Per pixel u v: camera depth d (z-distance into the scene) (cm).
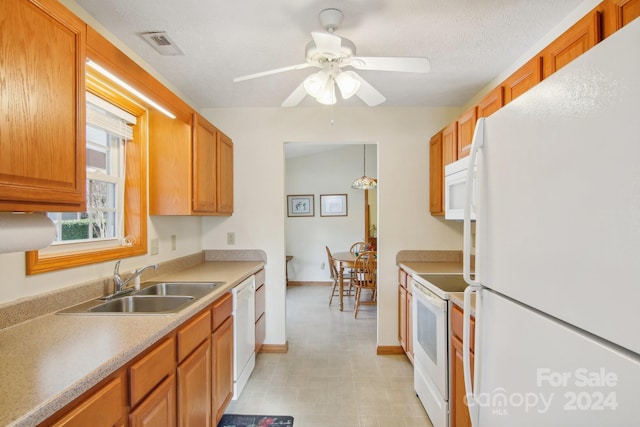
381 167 298
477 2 149
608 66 55
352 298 507
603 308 56
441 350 173
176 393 134
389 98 275
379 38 179
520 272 81
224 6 152
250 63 211
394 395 225
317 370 263
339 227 617
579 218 62
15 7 89
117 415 98
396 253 298
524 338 80
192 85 246
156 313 137
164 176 218
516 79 161
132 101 196
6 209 88
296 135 298
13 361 92
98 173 184
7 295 121
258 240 300
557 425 68
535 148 75
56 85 102
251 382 243
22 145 91
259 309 278
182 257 261
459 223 298
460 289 200
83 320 129
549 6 152
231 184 295
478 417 103
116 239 196
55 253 150
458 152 231
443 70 221
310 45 155
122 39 181
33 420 69
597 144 58
